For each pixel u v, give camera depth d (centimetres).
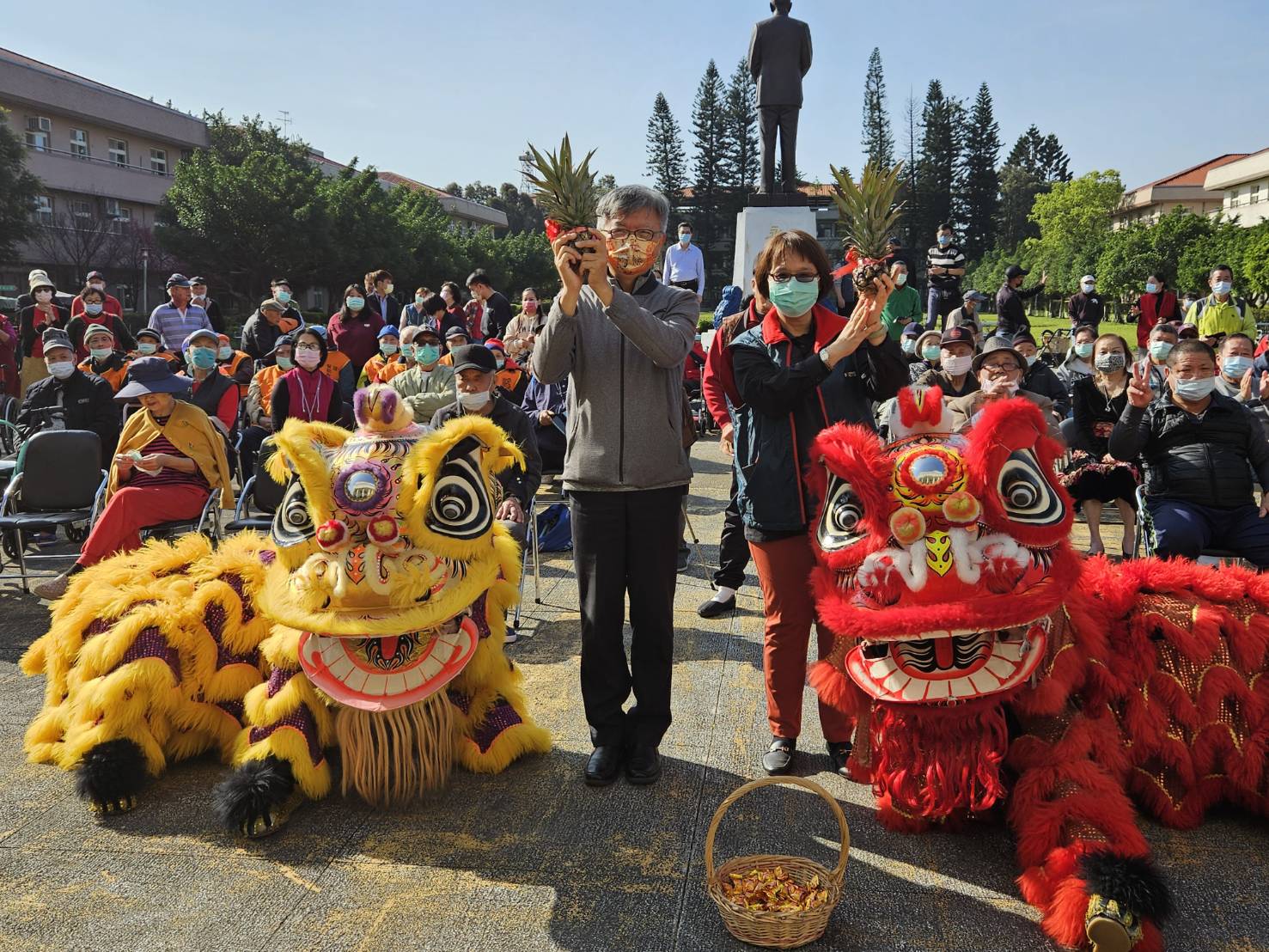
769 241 377
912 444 328
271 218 4366
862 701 344
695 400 1311
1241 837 341
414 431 366
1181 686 340
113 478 622
